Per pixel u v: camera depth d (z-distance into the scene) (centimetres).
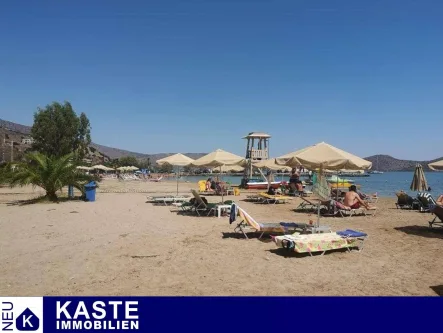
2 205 1703
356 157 1271
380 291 564
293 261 726
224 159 1566
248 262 717
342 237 805
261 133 4319
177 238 937
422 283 601
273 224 949
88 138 5091
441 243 902
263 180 3325
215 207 1352
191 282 602
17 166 1888
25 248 821
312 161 1204
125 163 10844
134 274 640
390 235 1004
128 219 1264
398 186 4603
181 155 1866
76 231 1028
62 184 1853
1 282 595
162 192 2822
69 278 617
